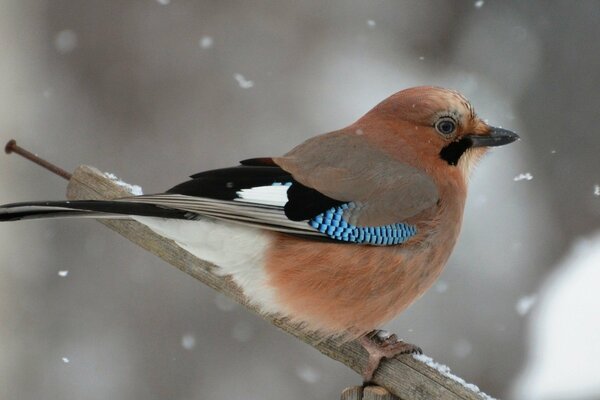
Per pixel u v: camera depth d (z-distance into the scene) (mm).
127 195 8773
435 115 8586
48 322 13172
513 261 14336
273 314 8438
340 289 8109
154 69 14836
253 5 15656
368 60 15703
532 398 13156
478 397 7145
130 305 13305
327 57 15609
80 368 12992
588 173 15750
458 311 13703
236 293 8500
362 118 8875
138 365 13039
